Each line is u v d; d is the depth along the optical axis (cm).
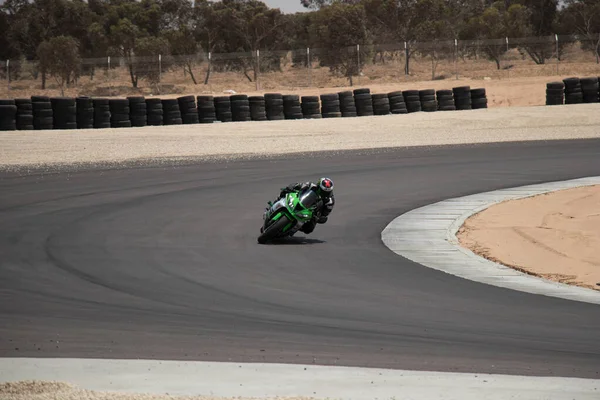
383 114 16562
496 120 14988
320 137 13188
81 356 2861
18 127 14300
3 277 4325
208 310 3644
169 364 2728
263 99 15800
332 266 4672
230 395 2317
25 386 2236
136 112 15012
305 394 2344
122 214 6525
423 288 4144
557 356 2920
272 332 3256
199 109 15525
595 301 3897
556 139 12494
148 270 4522
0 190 7956
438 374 2630
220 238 5522
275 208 5347
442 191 7712
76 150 11694
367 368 2706
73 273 4434
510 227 5922
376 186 8056
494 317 3547
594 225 5900
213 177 8819
